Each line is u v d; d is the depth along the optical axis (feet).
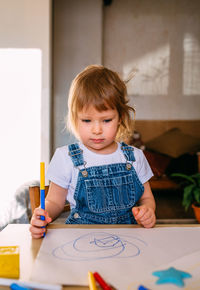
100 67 3.04
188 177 8.02
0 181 9.28
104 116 2.66
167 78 13.82
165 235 2.13
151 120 13.69
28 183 7.75
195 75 13.83
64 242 1.98
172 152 12.87
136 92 13.83
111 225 2.35
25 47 9.21
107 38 13.61
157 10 13.62
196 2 13.61
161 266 1.65
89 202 2.92
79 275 1.54
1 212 7.07
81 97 2.67
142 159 3.30
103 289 1.41
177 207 10.26
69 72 12.63
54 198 3.03
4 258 1.52
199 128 13.73
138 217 2.31
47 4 9.17
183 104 13.92
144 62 13.76
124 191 3.01
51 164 3.17
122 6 13.53
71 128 3.13
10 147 9.29
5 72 9.23
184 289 1.42
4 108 9.25
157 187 10.24
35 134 9.31
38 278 1.51
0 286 1.43
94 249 1.87
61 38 12.57
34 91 9.27
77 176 3.03
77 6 12.53
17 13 9.15
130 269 1.61
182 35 13.70
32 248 1.91
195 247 1.92
